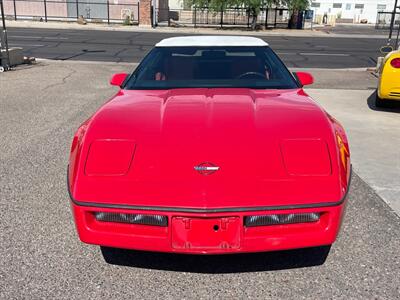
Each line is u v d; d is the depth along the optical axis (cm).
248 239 242
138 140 267
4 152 512
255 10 3070
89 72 1166
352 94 895
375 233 330
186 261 298
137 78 380
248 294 262
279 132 271
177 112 295
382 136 587
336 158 259
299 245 248
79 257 301
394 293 260
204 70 382
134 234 249
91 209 248
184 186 243
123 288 269
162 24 3297
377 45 2269
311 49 1991
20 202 382
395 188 414
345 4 5753
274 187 243
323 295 260
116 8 3372
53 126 626
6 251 306
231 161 251
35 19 3269
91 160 260
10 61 1218
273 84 367
